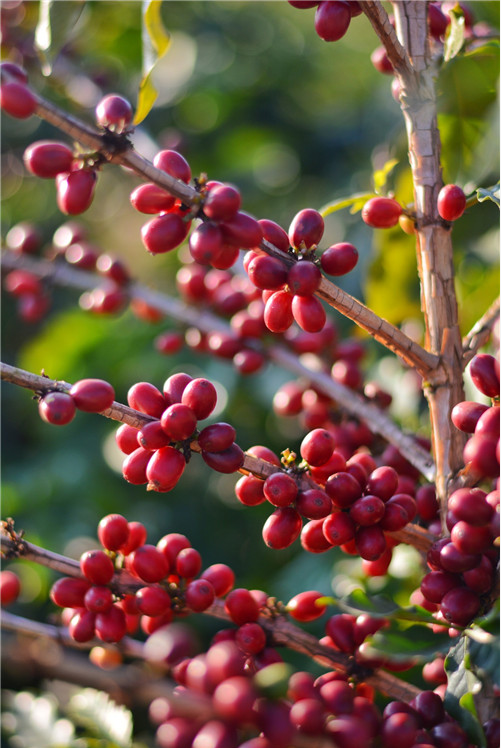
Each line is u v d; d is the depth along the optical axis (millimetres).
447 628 794
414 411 1018
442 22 862
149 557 812
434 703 784
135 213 1886
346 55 1740
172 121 1627
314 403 942
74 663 812
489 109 905
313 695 758
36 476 1397
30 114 753
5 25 1137
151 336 1391
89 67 1472
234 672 752
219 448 780
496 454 751
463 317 1012
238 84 1623
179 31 1659
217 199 762
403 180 966
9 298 1711
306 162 1602
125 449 804
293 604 819
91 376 1427
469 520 759
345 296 789
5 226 1790
